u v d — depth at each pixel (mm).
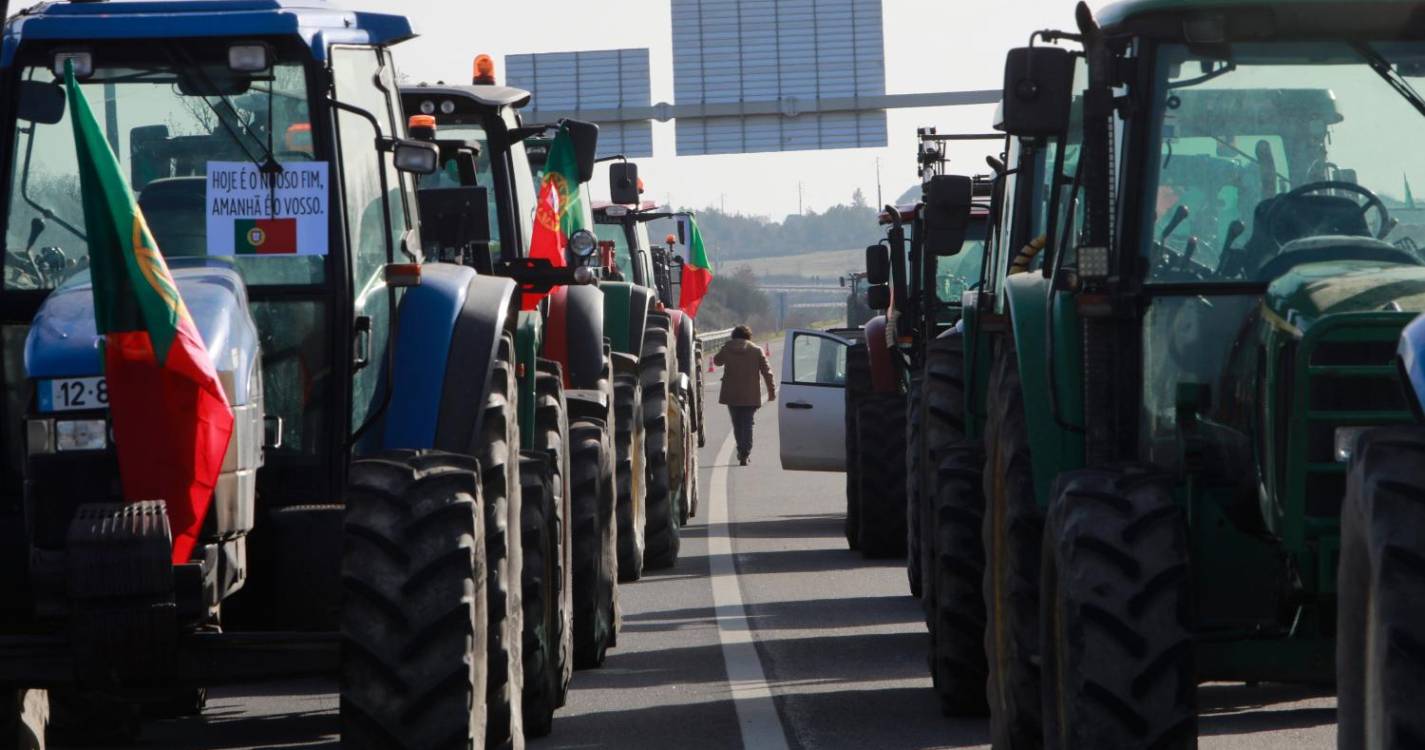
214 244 20062
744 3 118812
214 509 17859
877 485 46906
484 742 19656
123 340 17156
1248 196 19797
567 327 35500
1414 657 12672
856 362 49625
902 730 26078
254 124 20422
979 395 29562
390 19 21750
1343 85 19781
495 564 21578
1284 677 18281
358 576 18766
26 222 20281
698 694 29359
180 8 20469
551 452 28312
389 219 21719
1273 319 18062
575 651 31969
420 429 20891
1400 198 19594
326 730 26297
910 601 39438
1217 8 19719
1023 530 21688
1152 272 19844
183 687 18047
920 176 42875
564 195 35844
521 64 120438
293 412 20672
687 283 92000
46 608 17531
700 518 60219
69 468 17656
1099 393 20078
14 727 20609
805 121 119062
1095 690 17562
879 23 118812
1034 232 27938
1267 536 18859
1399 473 13430
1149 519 18094
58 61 20250
